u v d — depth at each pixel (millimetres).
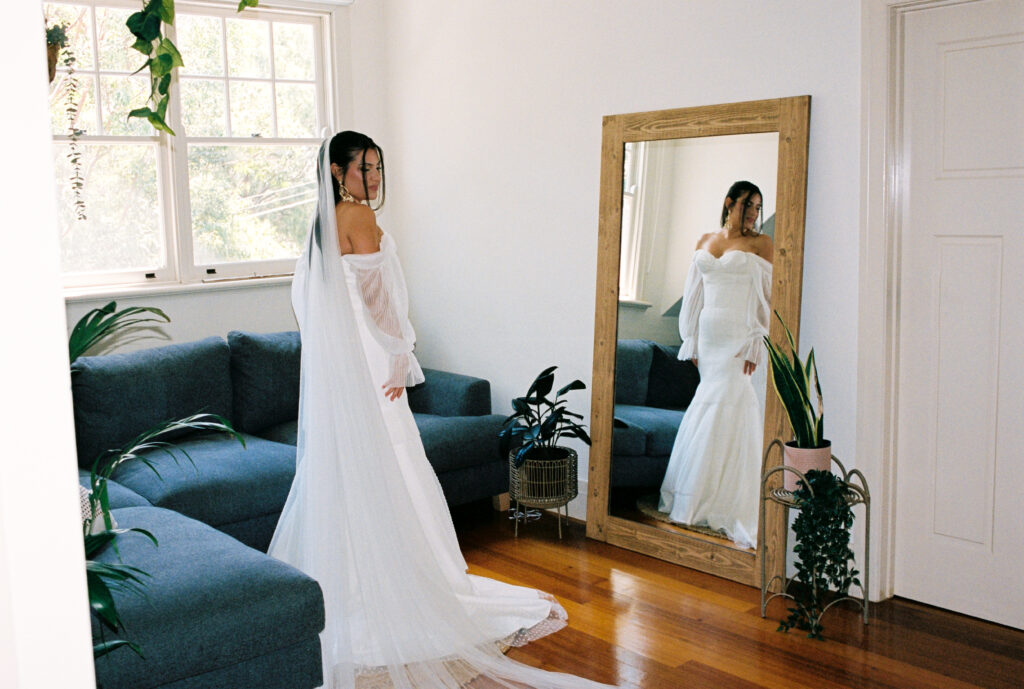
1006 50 2980
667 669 2895
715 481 3666
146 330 4379
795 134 3340
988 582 3201
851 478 3363
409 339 3152
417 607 2869
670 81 3775
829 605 3164
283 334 4457
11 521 593
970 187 3102
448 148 4820
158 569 2457
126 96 4340
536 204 4398
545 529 4246
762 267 3471
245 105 4727
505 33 4426
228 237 4750
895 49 3160
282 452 3812
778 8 3404
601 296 4020
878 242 3199
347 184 2973
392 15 5023
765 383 3482
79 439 3717
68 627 625
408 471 3121
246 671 2338
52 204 596
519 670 2828
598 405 4055
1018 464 3086
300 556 3016
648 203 3832
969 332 3152
